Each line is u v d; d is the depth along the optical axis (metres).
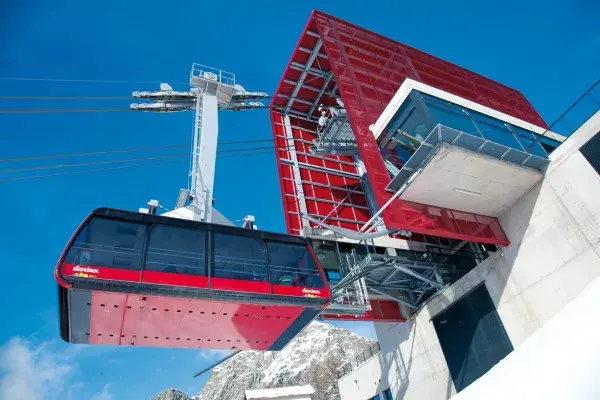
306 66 36.00
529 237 20.44
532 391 8.20
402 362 27.08
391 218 18.70
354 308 19.33
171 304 12.12
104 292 10.99
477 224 21.31
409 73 29.97
